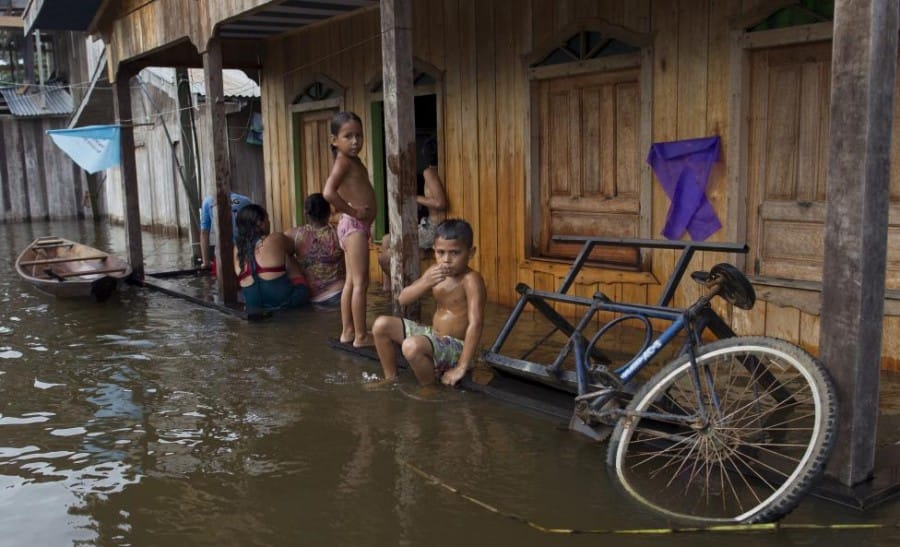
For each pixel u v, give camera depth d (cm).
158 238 1725
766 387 408
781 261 604
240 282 841
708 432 377
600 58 702
